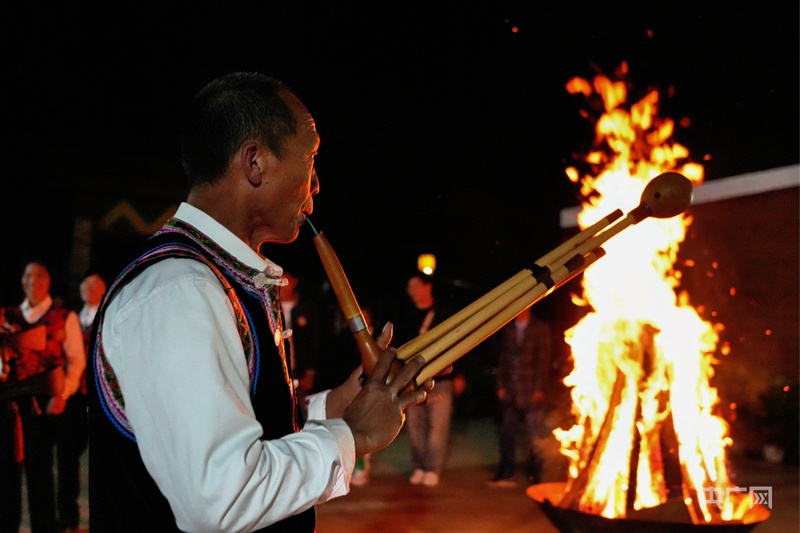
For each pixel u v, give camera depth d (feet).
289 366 4.92
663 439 10.28
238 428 3.75
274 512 3.81
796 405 24.91
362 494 19.81
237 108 4.53
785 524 17.10
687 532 8.70
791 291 27.96
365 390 4.43
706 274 30.96
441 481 21.50
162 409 3.72
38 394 14.40
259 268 4.65
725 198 30.42
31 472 14.80
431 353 4.91
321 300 34.86
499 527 16.78
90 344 4.36
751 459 25.66
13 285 34.68
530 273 5.49
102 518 4.17
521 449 26.78
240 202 4.60
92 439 4.29
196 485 3.61
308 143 4.72
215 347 3.86
